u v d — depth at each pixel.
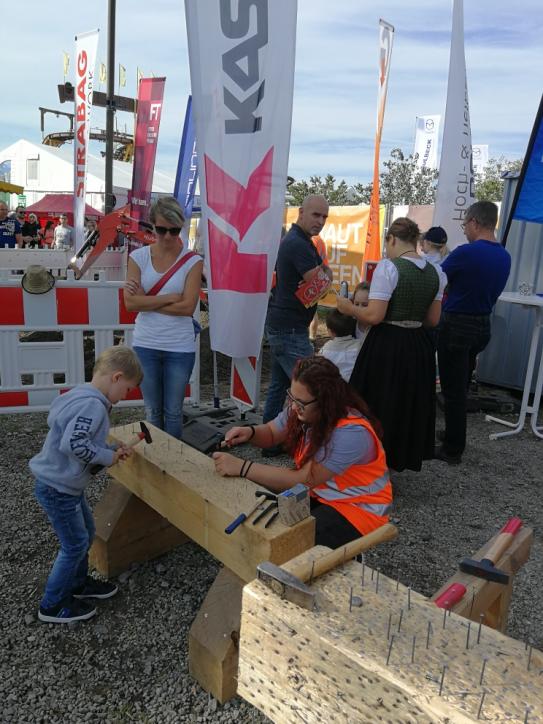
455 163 5.91
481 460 4.69
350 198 24.05
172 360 3.65
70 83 8.41
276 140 3.53
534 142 4.79
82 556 2.47
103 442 2.33
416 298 3.43
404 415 3.54
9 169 25.14
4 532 3.23
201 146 3.75
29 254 11.20
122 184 20.66
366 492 2.28
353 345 4.05
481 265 4.18
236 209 3.74
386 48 6.61
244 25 3.43
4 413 4.92
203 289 7.73
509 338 6.39
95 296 4.91
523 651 1.08
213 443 4.36
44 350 4.91
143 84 7.67
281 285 4.08
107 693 2.18
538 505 3.94
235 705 2.14
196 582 2.86
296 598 1.17
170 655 2.38
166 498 2.39
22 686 2.19
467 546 3.38
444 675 1.00
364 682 1.02
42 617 2.52
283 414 2.58
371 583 1.29
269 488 2.30
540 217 4.91
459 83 5.75
